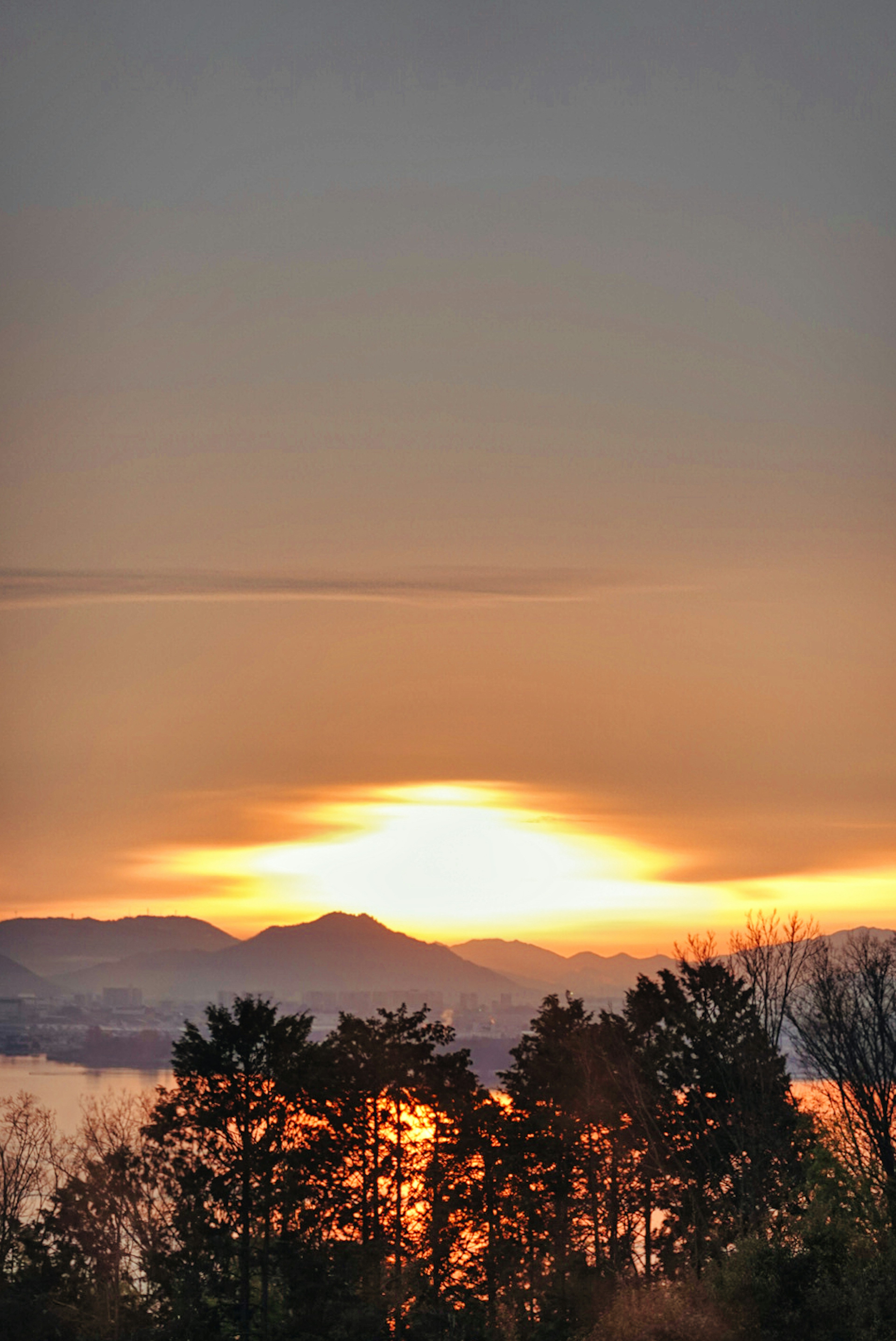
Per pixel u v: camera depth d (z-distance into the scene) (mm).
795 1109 58125
